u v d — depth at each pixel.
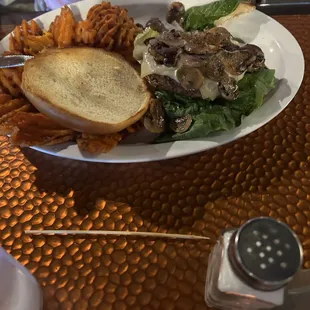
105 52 0.96
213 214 0.80
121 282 0.72
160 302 0.70
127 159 0.82
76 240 0.78
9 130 0.82
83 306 0.70
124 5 1.17
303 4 1.21
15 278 0.62
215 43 0.90
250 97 0.89
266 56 1.05
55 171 0.88
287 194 0.82
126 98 0.89
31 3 1.32
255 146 0.90
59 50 0.93
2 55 1.00
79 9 1.14
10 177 0.88
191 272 0.73
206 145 0.84
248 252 0.56
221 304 0.65
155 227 0.79
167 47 0.89
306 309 0.67
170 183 0.85
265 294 0.58
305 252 0.75
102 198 0.83
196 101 0.90
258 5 1.22
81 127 0.81
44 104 0.80
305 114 0.96
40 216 0.81
